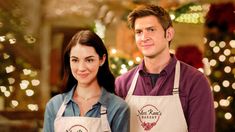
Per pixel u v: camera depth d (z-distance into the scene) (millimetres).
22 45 3775
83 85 2188
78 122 2107
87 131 2100
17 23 3793
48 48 4266
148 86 2258
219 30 3992
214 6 4000
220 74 3893
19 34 3775
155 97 2217
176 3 3979
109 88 2266
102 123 2113
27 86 3691
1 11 3725
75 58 2154
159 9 2207
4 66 3615
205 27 4035
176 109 2189
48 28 4324
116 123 2115
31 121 3754
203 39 4090
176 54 4035
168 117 2189
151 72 2271
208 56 3973
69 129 2111
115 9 4383
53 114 2186
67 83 2250
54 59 4262
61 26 4461
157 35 2178
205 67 3943
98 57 2174
